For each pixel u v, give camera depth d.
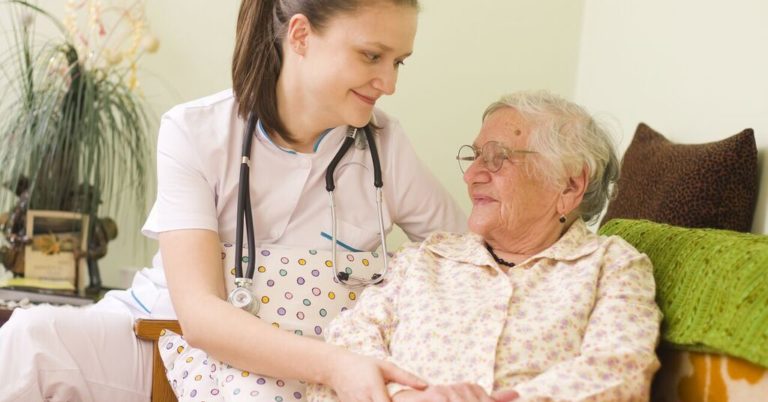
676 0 2.52
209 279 1.67
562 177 1.63
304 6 1.70
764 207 1.99
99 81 3.01
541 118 1.64
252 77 1.78
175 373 1.76
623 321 1.45
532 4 3.15
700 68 2.36
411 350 1.54
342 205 1.90
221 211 1.83
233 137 1.82
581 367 1.37
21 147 2.88
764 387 1.27
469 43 3.14
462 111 3.15
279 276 1.77
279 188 1.85
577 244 1.63
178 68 3.22
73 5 3.07
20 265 2.86
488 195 1.66
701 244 1.55
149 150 3.23
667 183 2.11
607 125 1.74
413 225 2.04
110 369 1.85
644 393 1.38
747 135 2.00
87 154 2.95
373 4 1.63
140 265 3.23
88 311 1.91
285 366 1.53
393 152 1.97
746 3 2.16
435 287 1.62
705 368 1.41
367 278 1.83
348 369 1.46
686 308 1.47
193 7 3.21
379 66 1.69
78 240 2.90
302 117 1.79
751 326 1.30
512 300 1.54
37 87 2.98
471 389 1.38
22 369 1.76
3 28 3.13
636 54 2.74
